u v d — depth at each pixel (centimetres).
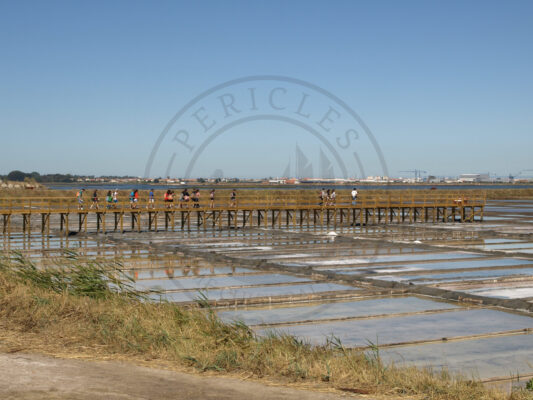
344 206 4628
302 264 2562
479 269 2470
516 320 1647
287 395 842
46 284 1443
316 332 1495
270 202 4534
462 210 5175
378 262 2647
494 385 1104
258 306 1797
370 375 951
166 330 1109
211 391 841
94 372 898
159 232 4047
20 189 7181
